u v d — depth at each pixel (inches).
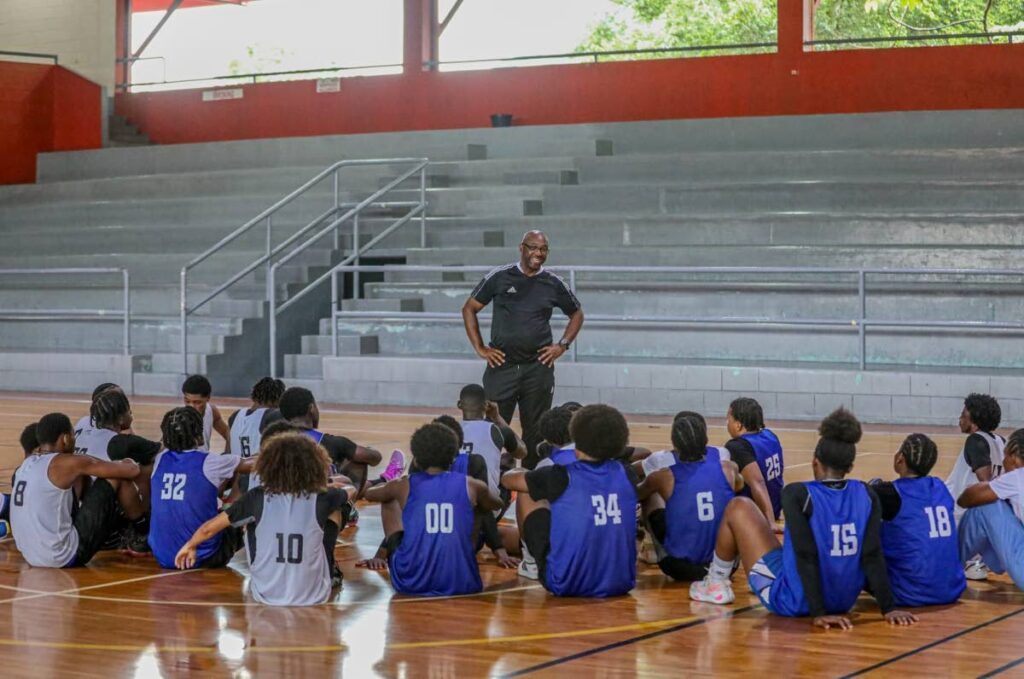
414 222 753.0
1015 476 245.8
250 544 244.1
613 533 243.9
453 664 199.9
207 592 251.4
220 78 993.5
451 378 602.2
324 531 242.5
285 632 219.6
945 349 584.4
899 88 818.8
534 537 245.6
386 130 943.0
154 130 1008.2
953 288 610.2
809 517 221.6
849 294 615.5
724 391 561.3
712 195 727.1
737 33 1021.8
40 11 1035.3
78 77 991.6
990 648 207.9
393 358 615.5
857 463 419.5
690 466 257.4
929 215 661.3
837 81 831.1
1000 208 689.0
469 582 248.7
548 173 781.3
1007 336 574.6
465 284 674.8
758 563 232.8
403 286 689.0
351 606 238.7
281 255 743.7
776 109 845.2
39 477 273.9
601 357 626.8
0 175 959.0
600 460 247.0
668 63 869.8
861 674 193.2
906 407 536.7
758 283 633.0
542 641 213.5
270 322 651.5
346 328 681.6
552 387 370.0
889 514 237.0
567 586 243.4
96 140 1000.2
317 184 831.1
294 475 238.4
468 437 298.2
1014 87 797.9
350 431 504.7
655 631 219.8
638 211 739.4
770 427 523.8
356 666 198.7
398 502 254.8
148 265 768.3
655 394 570.3
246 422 331.0
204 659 202.8
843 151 748.0
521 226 724.7
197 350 658.8
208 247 791.7
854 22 1008.9
